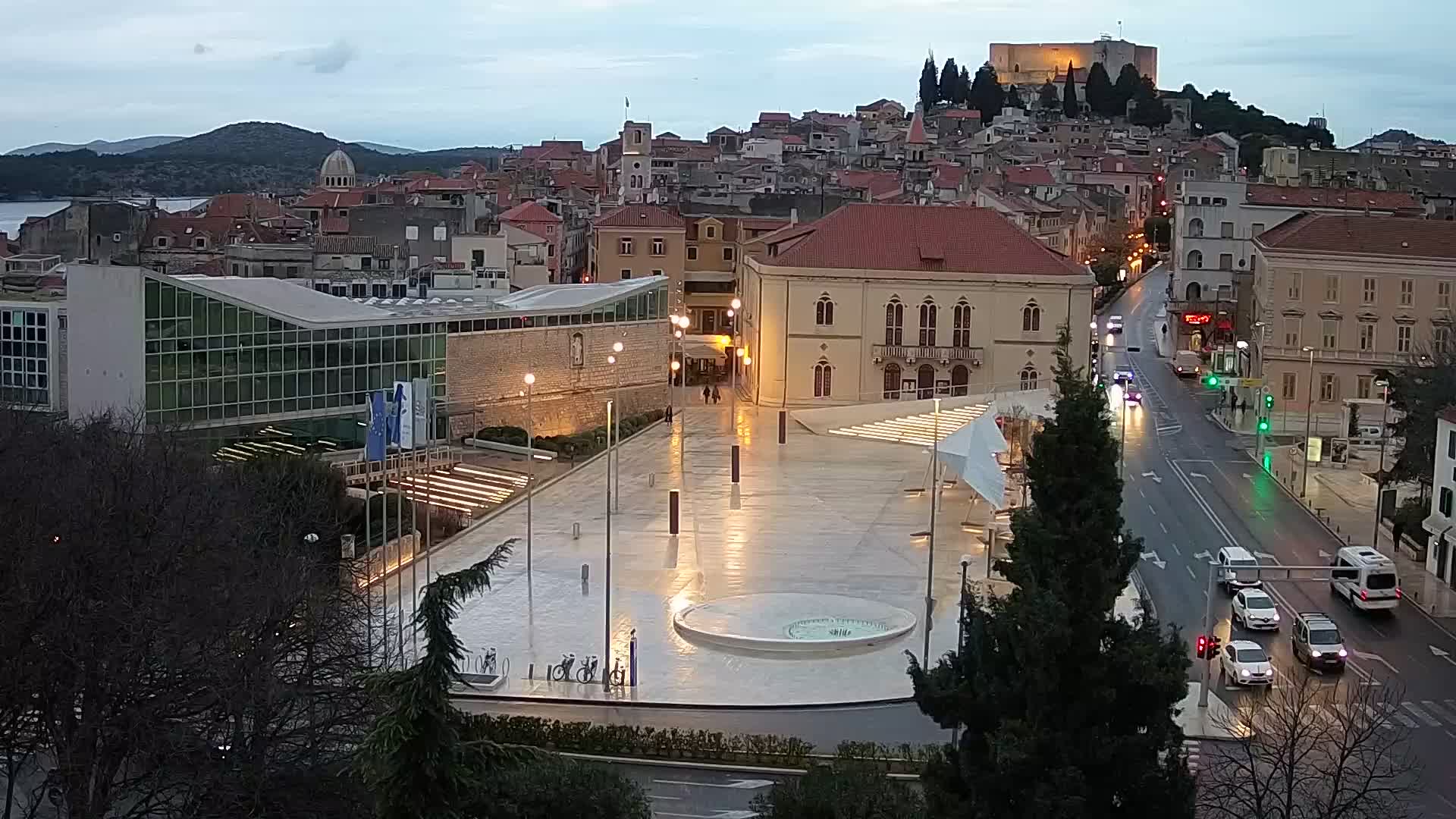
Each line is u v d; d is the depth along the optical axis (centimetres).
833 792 4119
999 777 3575
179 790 4900
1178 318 17688
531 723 5744
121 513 5566
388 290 14312
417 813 3092
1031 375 14112
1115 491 3659
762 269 14350
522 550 8900
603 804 3894
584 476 11188
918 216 14562
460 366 11719
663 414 13738
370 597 6919
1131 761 3516
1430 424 9275
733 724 6138
